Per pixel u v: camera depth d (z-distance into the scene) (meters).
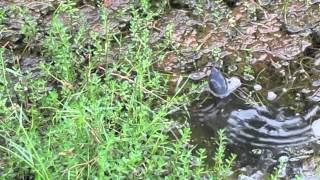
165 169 3.79
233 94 4.56
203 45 4.80
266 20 4.96
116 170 3.64
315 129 4.34
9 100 4.10
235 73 4.68
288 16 4.98
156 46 4.73
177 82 4.58
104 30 4.77
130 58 4.52
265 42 4.84
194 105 4.48
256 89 4.60
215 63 4.71
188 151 3.90
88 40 4.72
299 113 4.44
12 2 4.99
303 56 4.77
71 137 3.69
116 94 4.20
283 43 4.84
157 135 3.76
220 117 4.43
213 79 4.57
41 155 3.70
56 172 3.58
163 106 4.08
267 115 4.43
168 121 4.15
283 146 4.24
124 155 3.71
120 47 4.58
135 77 4.30
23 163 3.79
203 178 3.95
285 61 4.75
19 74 4.22
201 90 4.54
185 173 3.73
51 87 4.43
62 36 4.38
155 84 4.25
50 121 4.11
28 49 4.73
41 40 4.76
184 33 4.85
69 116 3.71
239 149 4.24
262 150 4.23
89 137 3.65
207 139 4.29
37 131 3.99
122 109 4.23
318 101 4.51
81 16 4.80
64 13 4.87
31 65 4.62
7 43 4.66
